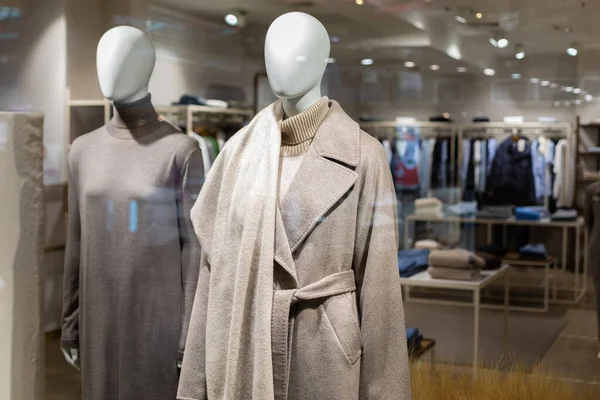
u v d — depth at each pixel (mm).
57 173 1807
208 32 1989
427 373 1734
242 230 1263
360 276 1256
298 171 1257
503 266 1885
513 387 1751
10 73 1938
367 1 1857
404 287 1812
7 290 1526
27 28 1903
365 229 1241
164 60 1963
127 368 1584
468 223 1995
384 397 1211
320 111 1283
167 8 1960
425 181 2025
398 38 1909
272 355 1203
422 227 2021
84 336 1619
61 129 1836
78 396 1654
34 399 1612
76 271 1653
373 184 1248
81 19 1923
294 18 1275
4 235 1508
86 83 1853
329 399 1194
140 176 1572
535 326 1816
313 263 1218
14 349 1557
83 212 1619
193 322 1349
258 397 1197
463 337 1812
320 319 1206
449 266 1829
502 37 1970
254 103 1975
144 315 1562
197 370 1328
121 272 1577
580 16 1888
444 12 1963
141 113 1592
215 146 1635
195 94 1995
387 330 1229
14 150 1513
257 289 1223
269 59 1267
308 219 1223
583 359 1770
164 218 1555
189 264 1521
